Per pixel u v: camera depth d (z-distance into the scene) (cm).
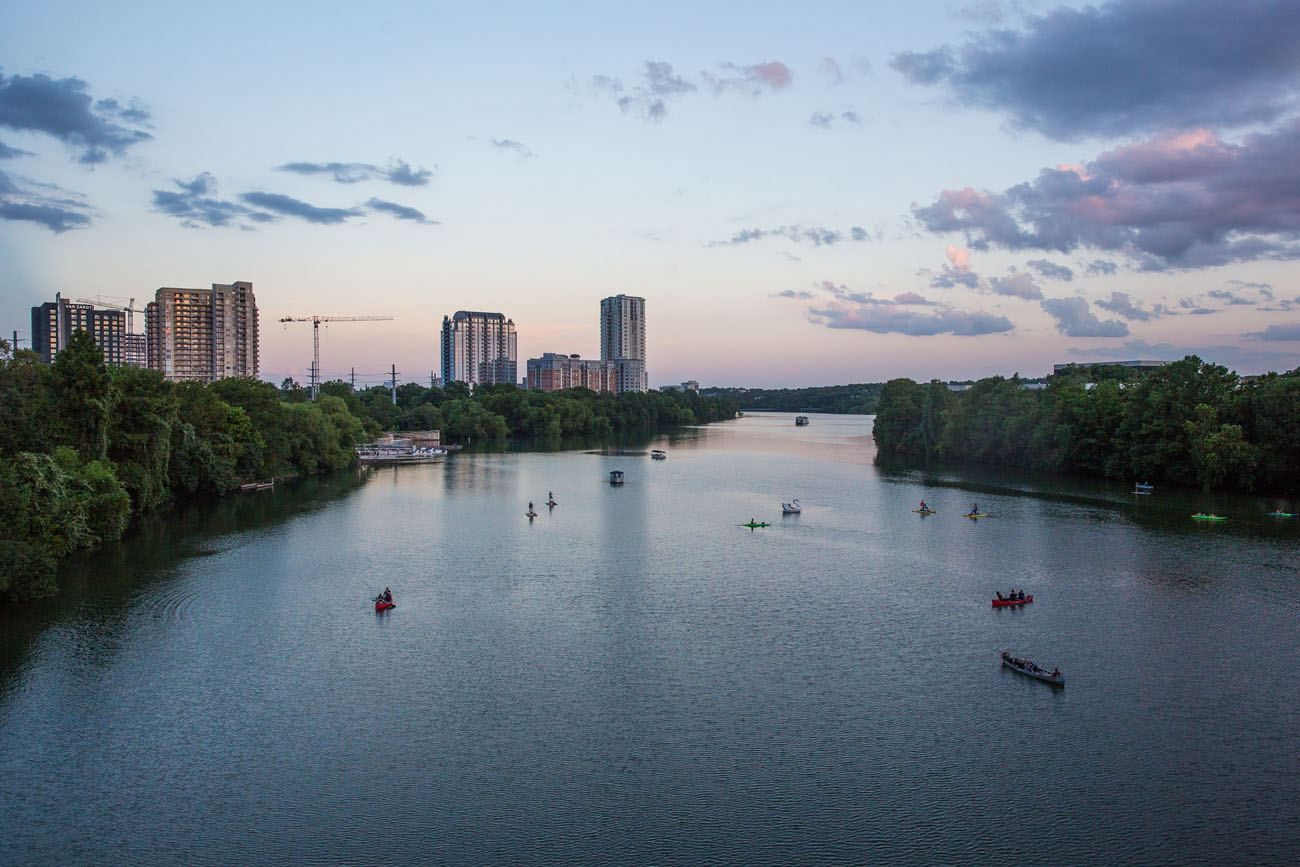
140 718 6988
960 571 11594
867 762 6272
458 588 10788
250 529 14600
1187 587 10625
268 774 6141
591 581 11156
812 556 12612
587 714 7081
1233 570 11425
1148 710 7112
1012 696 7394
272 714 7081
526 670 8012
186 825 5522
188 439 17138
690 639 8844
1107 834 5388
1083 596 10275
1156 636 8850
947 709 7144
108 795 5866
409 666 8112
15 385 12000
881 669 8019
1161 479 19800
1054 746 6500
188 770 6191
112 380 14338
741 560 12375
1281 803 5722
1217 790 5881
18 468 10906
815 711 7125
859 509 16888
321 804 5762
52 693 7450
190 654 8375
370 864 5125
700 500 18375
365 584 10950
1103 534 13938
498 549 13138
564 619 9512
